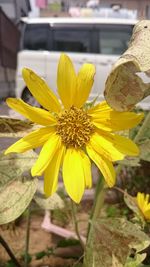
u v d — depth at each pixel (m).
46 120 0.12
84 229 0.32
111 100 0.11
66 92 0.12
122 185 0.36
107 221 0.14
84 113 0.12
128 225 0.14
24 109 0.12
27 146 0.12
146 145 0.15
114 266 0.13
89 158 0.12
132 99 0.11
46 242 0.29
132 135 0.18
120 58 0.11
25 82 0.12
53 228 0.31
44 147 0.12
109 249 0.13
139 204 0.18
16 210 0.13
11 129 0.13
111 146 0.12
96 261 0.13
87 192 0.37
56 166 0.12
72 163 0.12
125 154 0.12
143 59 0.11
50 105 0.12
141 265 0.18
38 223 0.33
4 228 0.29
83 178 0.12
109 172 0.12
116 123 0.12
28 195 0.13
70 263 0.24
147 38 0.12
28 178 0.13
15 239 0.30
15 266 0.19
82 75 0.12
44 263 0.25
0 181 0.13
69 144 0.12
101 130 0.12
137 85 0.11
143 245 0.13
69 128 0.12
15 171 0.13
